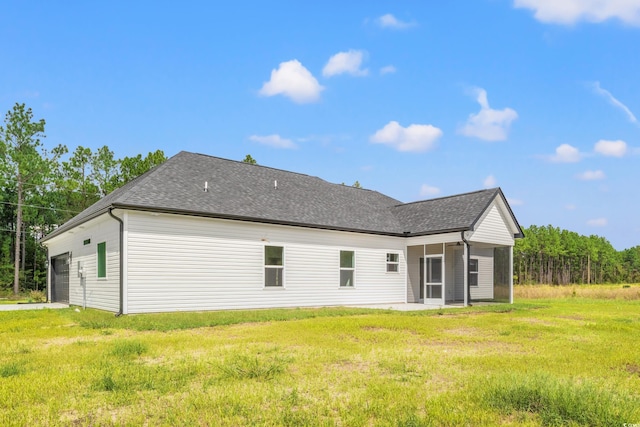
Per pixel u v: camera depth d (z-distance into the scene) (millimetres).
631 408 4750
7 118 43250
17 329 12023
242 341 9664
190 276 16297
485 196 22719
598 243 96188
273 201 20312
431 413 4730
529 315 16406
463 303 23141
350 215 22875
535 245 81938
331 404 5176
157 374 6480
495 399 5094
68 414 4910
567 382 5422
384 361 7496
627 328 12320
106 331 11375
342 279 21359
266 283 18516
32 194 44969
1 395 5461
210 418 4660
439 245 25359
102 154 47031
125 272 14875
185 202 16594
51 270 27312
